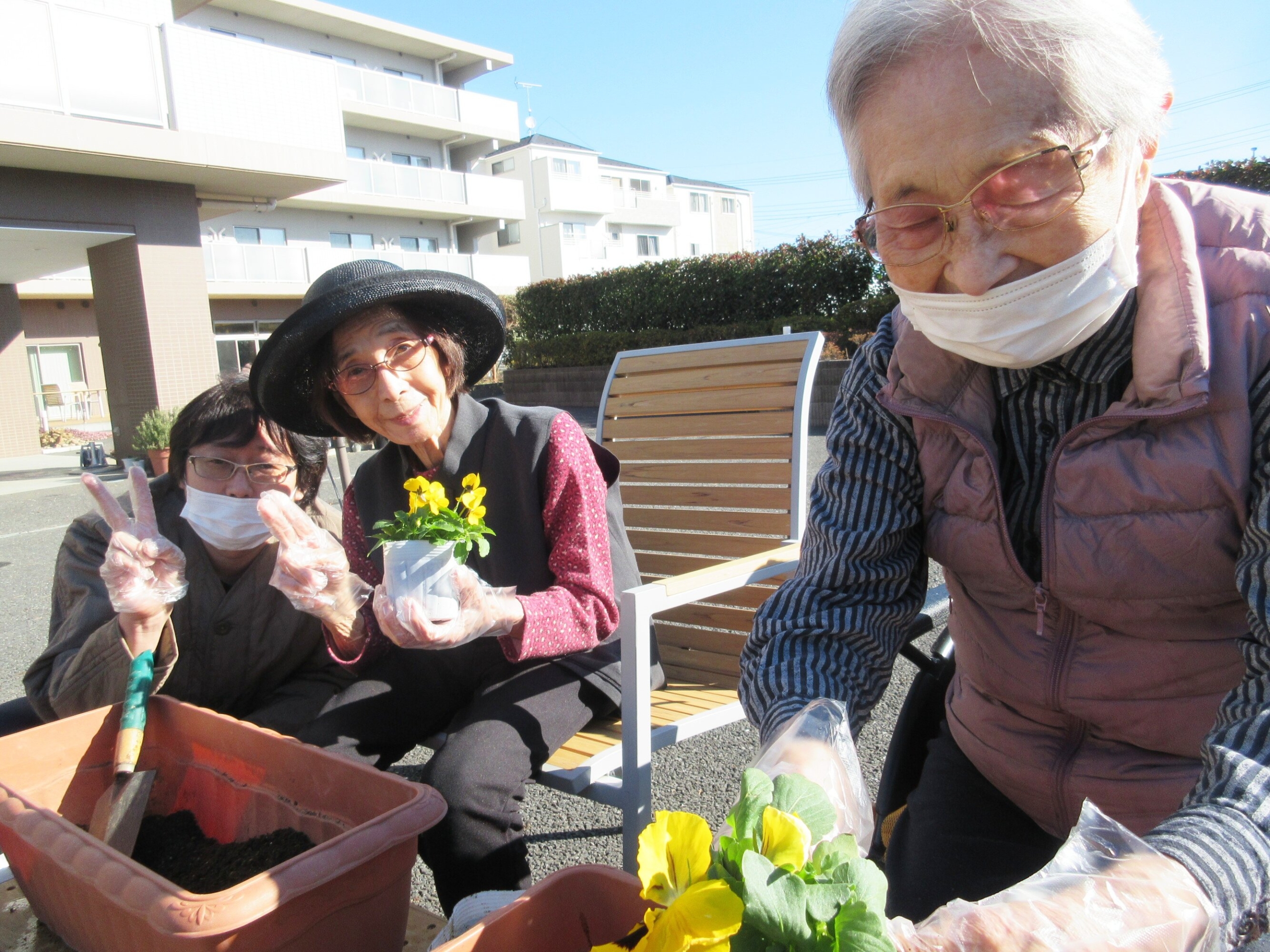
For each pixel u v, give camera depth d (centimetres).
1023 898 65
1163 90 90
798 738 91
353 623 157
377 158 2628
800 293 1349
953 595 126
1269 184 863
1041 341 95
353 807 111
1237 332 93
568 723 156
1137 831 111
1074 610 109
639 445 243
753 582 166
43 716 156
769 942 55
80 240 1129
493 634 151
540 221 3325
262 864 110
